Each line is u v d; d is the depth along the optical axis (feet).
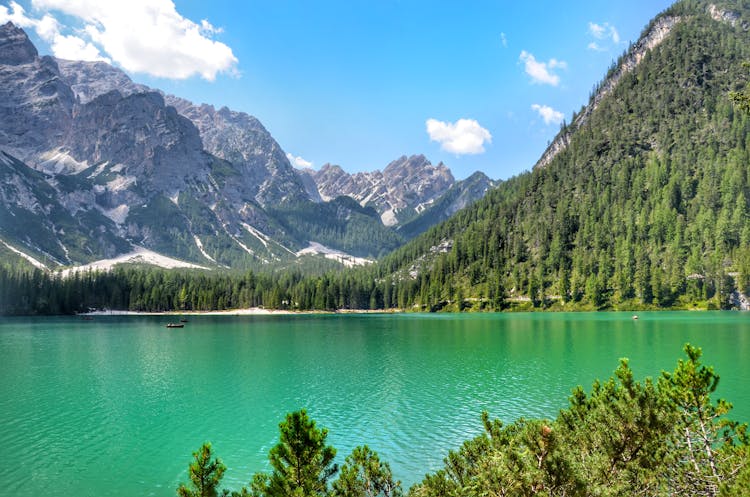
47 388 215.92
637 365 236.63
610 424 54.80
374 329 528.22
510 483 47.39
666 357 262.06
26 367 274.98
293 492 49.19
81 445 137.18
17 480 112.68
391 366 266.36
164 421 161.58
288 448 51.34
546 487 46.24
